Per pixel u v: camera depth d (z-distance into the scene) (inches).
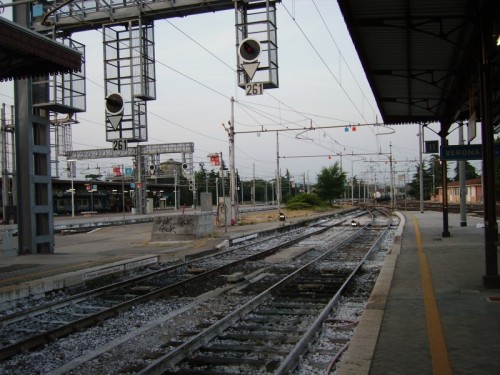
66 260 635.5
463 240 725.9
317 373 240.7
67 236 1157.7
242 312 357.4
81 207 2903.5
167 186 3634.4
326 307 357.4
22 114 704.4
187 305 403.9
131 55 709.9
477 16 359.3
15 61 448.8
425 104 730.2
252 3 636.7
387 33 426.9
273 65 631.8
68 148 2087.8
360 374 189.8
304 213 2252.7
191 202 4377.5
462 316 277.7
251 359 260.7
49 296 469.1
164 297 446.0
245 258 681.0
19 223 709.9
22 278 490.0
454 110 680.4
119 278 573.9
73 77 747.4
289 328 322.0
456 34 433.7
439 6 368.5
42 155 733.9
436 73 565.0
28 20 736.3
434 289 358.6
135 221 1863.9
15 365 266.8
